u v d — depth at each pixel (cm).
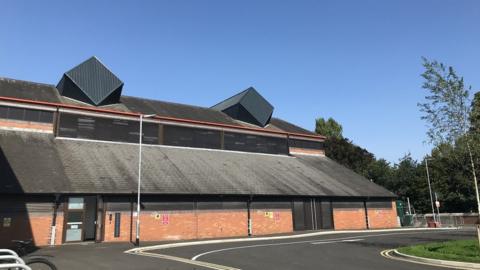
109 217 2702
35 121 3147
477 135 1705
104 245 2436
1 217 2367
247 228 3309
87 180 2717
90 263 1555
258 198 3434
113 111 3475
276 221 3497
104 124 3434
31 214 2456
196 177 3281
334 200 3959
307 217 3728
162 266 1448
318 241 2594
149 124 3669
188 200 3058
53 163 2795
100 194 2673
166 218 2927
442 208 5916
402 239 2653
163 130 3734
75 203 2630
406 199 6203
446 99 1764
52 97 3466
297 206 3691
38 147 2948
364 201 4184
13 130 3045
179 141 3803
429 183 5300
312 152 4797
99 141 3375
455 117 1753
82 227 2633
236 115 4584
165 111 4028
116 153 3269
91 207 2802
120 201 2767
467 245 1900
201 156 3759
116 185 2769
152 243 2572
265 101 4666
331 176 4303
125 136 3516
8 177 2477
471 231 3391
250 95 4594
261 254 1844
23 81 3641
